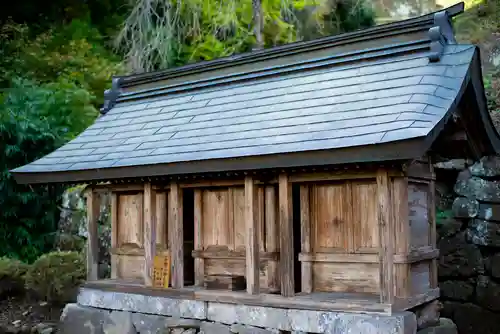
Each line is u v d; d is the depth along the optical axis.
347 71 5.55
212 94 6.54
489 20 12.41
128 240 6.64
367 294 4.93
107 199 9.55
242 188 5.67
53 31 14.49
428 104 4.37
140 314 6.05
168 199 6.34
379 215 4.49
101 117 7.42
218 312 5.44
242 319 5.25
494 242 7.33
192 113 6.31
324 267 5.20
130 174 5.65
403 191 4.67
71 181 6.19
